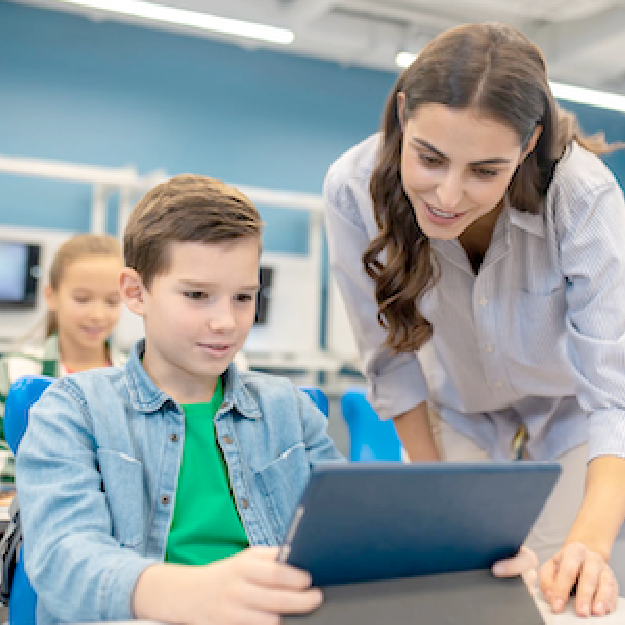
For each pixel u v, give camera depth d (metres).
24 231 3.87
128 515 0.80
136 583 0.59
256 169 5.47
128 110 5.10
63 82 4.93
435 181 0.89
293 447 0.95
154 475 0.84
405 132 0.93
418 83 0.88
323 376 5.14
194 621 0.54
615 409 0.99
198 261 0.82
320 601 0.50
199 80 5.30
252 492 0.90
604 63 5.52
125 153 5.09
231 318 0.83
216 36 5.28
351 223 1.24
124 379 0.89
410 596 0.53
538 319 1.19
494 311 1.21
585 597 0.67
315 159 5.66
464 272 1.21
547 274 1.15
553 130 0.99
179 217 0.82
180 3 4.28
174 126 5.23
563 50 5.31
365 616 0.51
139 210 0.89
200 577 0.55
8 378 1.83
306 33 5.09
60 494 0.73
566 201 1.07
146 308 0.88
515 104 0.84
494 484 0.53
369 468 0.48
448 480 0.51
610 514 0.88
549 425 1.39
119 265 1.97
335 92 5.72
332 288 4.74
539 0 4.87
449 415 1.50
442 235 0.97
